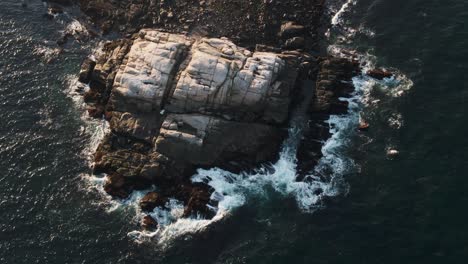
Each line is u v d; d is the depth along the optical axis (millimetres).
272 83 74500
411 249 61156
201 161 70250
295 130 73562
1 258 62812
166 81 73812
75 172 71125
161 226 65562
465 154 69000
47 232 65312
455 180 66562
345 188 67750
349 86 77625
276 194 67938
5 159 72500
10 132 75500
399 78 78312
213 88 72562
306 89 77750
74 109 78188
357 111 75312
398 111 74625
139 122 73000
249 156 70812
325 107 74625
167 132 71000
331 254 61750
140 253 63125
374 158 70250
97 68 79812
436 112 73812
